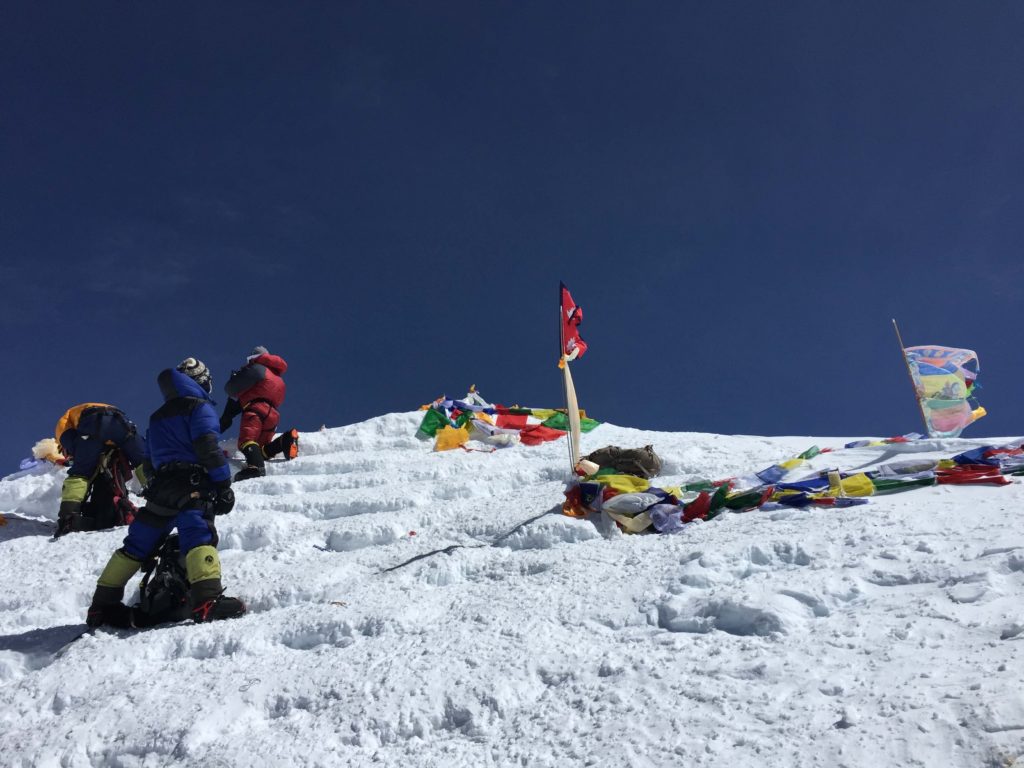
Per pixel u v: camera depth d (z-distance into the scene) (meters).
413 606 4.20
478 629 3.80
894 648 2.86
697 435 8.78
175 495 4.80
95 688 3.96
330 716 3.28
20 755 3.46
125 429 7.72
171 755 3.28
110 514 7.56
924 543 3.63
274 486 8.16
